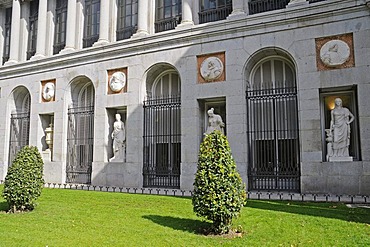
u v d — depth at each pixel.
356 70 14.43
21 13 25.66
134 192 17.12
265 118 16.62
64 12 24.25
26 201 11.23
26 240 7.84
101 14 21.14
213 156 8.49
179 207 11.80
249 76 17.38
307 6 15.46
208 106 18.36
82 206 12.20
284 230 8.65
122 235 8.27
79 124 21.72
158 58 18.66
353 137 15.09
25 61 23.75
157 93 19.94
